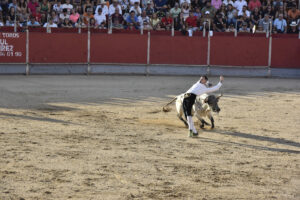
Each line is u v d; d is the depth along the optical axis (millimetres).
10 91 20281
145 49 26891
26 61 26000
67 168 10078
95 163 10492
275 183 9672
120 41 26781
